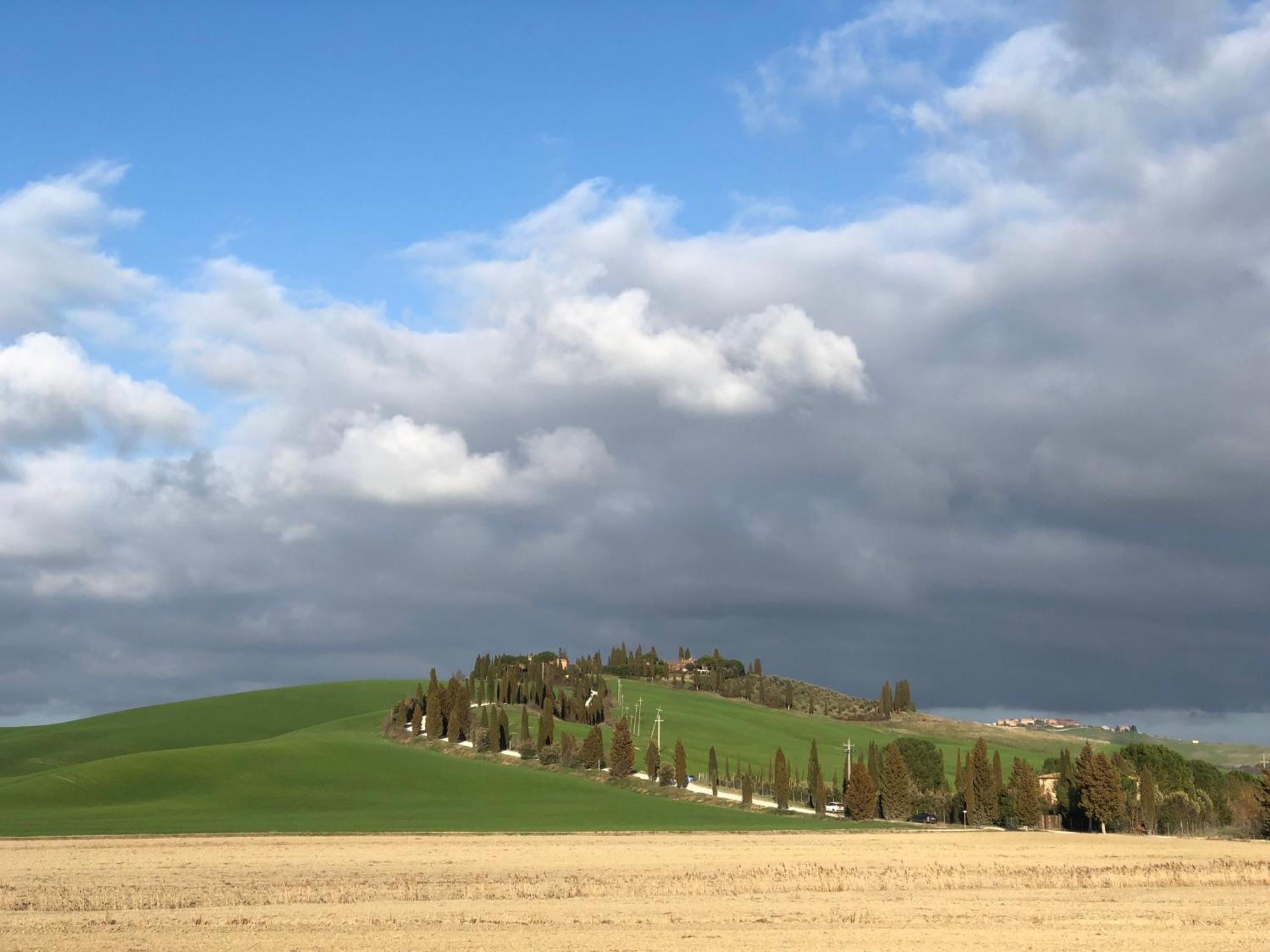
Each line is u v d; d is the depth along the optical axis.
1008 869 83.88
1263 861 95.56
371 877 77.50
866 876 76.38
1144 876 77.25
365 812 157.62
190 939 48.94
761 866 86.88
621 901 62.34
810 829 147.88
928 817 182.50
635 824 145.12
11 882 74.50
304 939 49.09
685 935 50.03
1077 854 106.06
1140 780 169.25
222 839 114.56
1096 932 51.53
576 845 111.12
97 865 87.69
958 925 53.50
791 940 48.91
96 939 49.22
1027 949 46.94
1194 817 171.88
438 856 96.56
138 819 144.00
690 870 83.12
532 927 52.22
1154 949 47.19
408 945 47.41
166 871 82.44
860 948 46.97
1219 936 50.62
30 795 159.38
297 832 125.44
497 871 82.25
